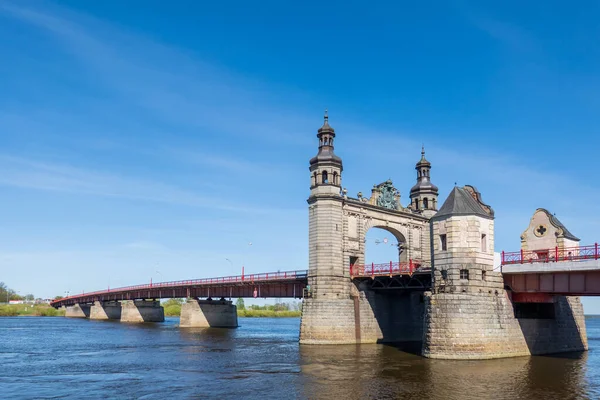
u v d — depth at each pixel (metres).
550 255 71.31
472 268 64.06
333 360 63.50
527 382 48.41
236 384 48.53
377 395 43.56
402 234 96.44
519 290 65.62
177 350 76.38
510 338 64.62
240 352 73.12
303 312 84.44
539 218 73.81
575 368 55.75
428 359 63.03
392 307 90.12
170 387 47.31
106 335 106.44
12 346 84.12
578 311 74.69
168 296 147.88
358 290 86.44
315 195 85.88
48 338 99.56
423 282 79.62
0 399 42.91
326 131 88.69
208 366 59.62
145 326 139.88
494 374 52.38
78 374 54.66
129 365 60.91
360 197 91.19
